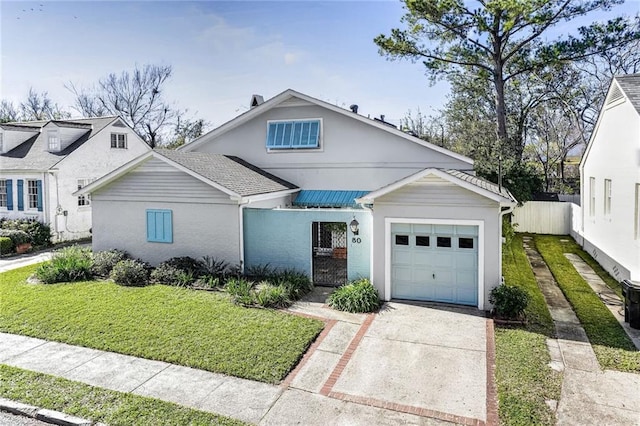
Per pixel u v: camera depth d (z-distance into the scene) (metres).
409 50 26.81
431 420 6.97
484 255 11.83
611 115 15.98
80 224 24.97
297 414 7.14
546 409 7.19
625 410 7.16
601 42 24.47
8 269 17.64
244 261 15.23
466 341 9.83
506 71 29.42
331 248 18.58
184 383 8.11
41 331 10.51
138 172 16.25
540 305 12.27
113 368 8.70
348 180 18.25
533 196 27.16
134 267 14.71
